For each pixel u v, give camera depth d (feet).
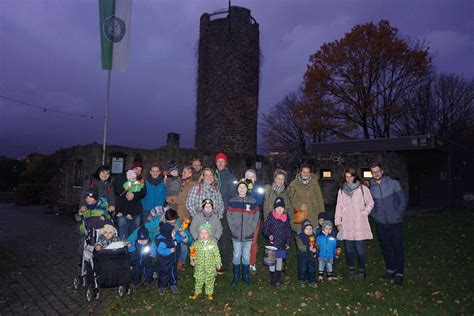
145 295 15.74
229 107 64.34
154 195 19.30
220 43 65.21
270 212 17.52
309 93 93.91
